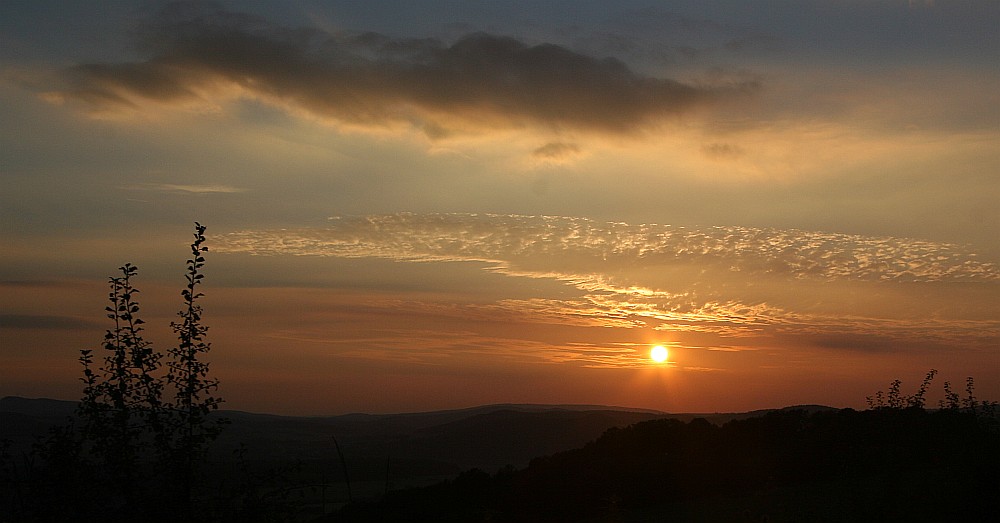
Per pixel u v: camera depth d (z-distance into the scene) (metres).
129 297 9.76
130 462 9.34
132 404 9.52
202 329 9.84
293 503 9.81
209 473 9.76
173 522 9.23
